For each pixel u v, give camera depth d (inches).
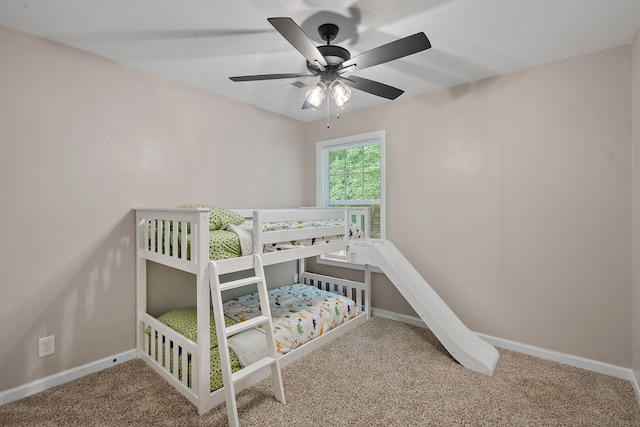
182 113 108.0
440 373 87.4
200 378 70.1
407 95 121.4
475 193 108.3
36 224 78.7
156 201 101.4
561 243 93.3
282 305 115.6
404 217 125.3
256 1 64.9
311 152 155.6
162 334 86.0
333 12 68.6
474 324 109.7
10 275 75.2
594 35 78.7
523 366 91.3
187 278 110.3
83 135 86.0
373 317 131.6
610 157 85.8
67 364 83.8
